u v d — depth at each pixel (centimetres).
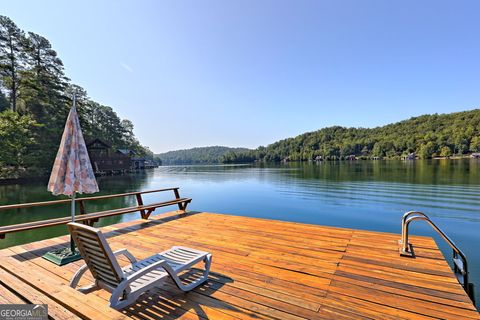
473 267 481
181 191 1759
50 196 1430
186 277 234
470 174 2170
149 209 479
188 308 184
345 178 2262
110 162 3550
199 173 3903
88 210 1091
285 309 180
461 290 203
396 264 258
